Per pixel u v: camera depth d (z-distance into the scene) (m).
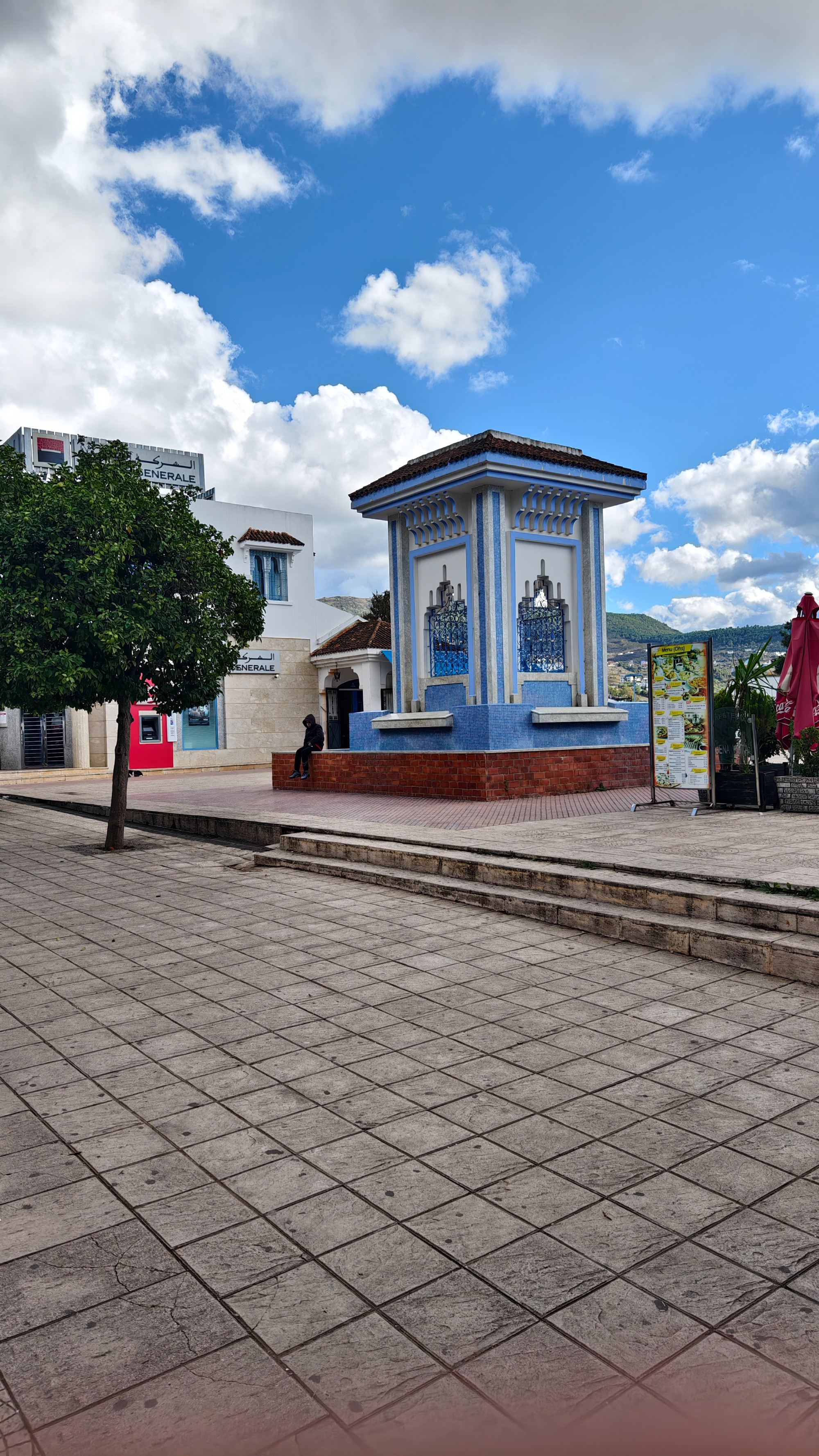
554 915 6.57
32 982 5.65
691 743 11.00
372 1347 2.22
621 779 15.13
